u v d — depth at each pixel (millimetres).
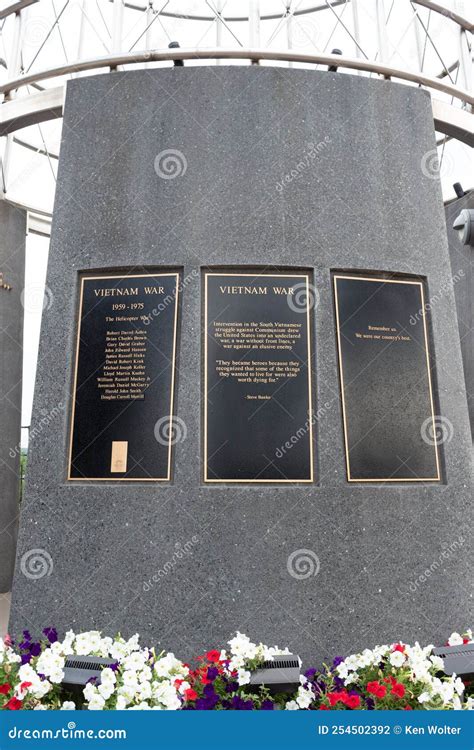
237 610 2258
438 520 2457
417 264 2695
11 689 1737
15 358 4777
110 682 1669
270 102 2695
